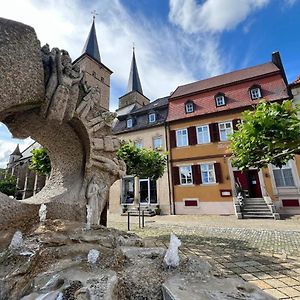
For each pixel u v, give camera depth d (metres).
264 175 15.50
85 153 4.29
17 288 1.62
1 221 2.89
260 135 5.12
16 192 31.25
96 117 4.45
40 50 3.24
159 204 18.05
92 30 32.50
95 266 1.94
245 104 16.97
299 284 2.97
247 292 1.60
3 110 2.89
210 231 8.77
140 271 1.92
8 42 2.85
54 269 1.83
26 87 3.03
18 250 2.11
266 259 4.29
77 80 3.76
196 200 16.92
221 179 16.55
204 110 18.52
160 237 7.16
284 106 5.12
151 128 20.39
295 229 9.06
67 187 4.04
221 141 17.23
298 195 14.40
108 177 4.64
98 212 4.19
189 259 2.22
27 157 37.38
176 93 21.95
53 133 4.03
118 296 1.55
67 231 2.76
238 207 14.47
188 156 18.09
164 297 1.58
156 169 9.87
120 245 2.69
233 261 4.16
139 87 37.22
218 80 21.06
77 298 1.42
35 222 3.08
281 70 18.16
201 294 1.51
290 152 4.98
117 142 4.90
